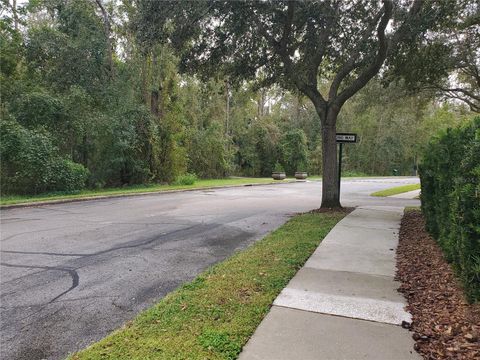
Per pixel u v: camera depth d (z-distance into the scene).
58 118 18.14
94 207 12.44
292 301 3.93
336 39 10.94
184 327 3.34
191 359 2.82
